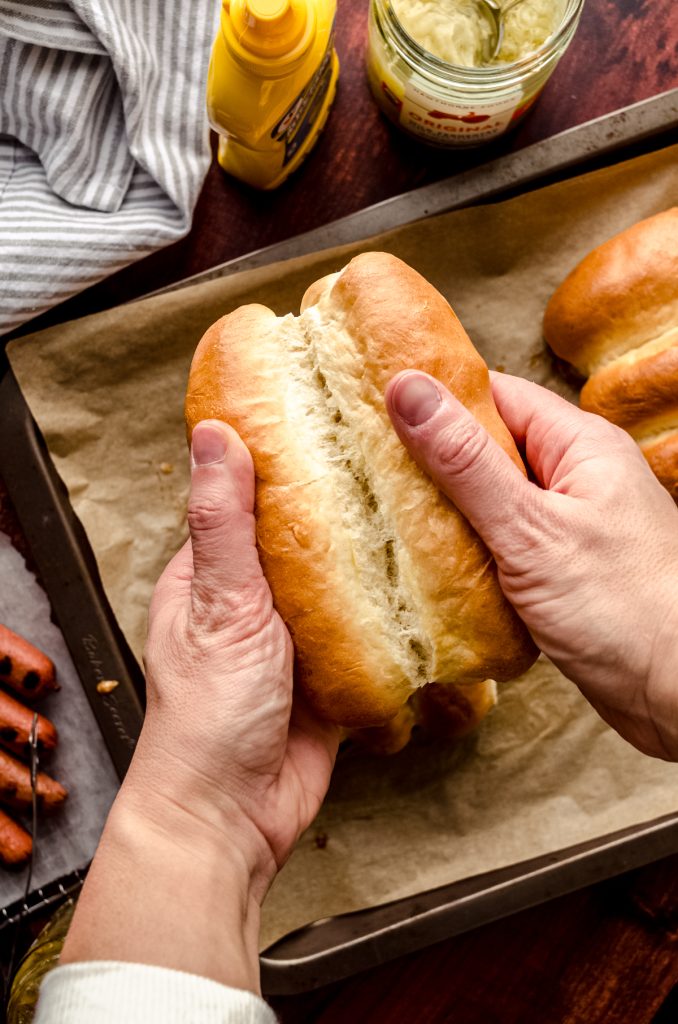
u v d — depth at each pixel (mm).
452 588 480
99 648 597
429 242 605
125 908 455
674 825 580
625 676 495
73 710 636
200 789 480
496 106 567
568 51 614
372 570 485
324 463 488
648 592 484
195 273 624
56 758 634
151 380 612
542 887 579
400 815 610
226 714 478
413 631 485
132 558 613
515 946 616
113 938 449
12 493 602
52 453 609
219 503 475
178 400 615
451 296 619
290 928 594
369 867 604
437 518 481
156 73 593
